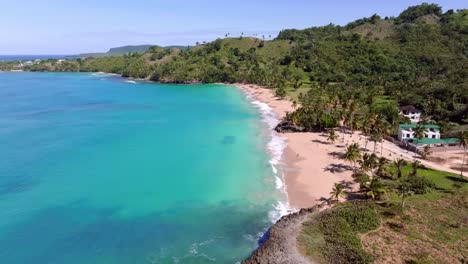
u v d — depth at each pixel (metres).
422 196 68.06
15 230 58.06
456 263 47.59
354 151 82.31
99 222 61.28
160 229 59.25
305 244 52.44
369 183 69.25
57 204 67.69
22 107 171.50
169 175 82.44
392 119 119.19
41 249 53.00
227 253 52.56
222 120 141.25
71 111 162.25
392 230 56.25
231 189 74.75
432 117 128.88
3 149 100.94
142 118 146.62
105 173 83.38
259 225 60.50
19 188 74.38
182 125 132.75
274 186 75.81
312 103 143.38
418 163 78.56
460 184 72.62
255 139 112.06
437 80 169.88
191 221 62.00
